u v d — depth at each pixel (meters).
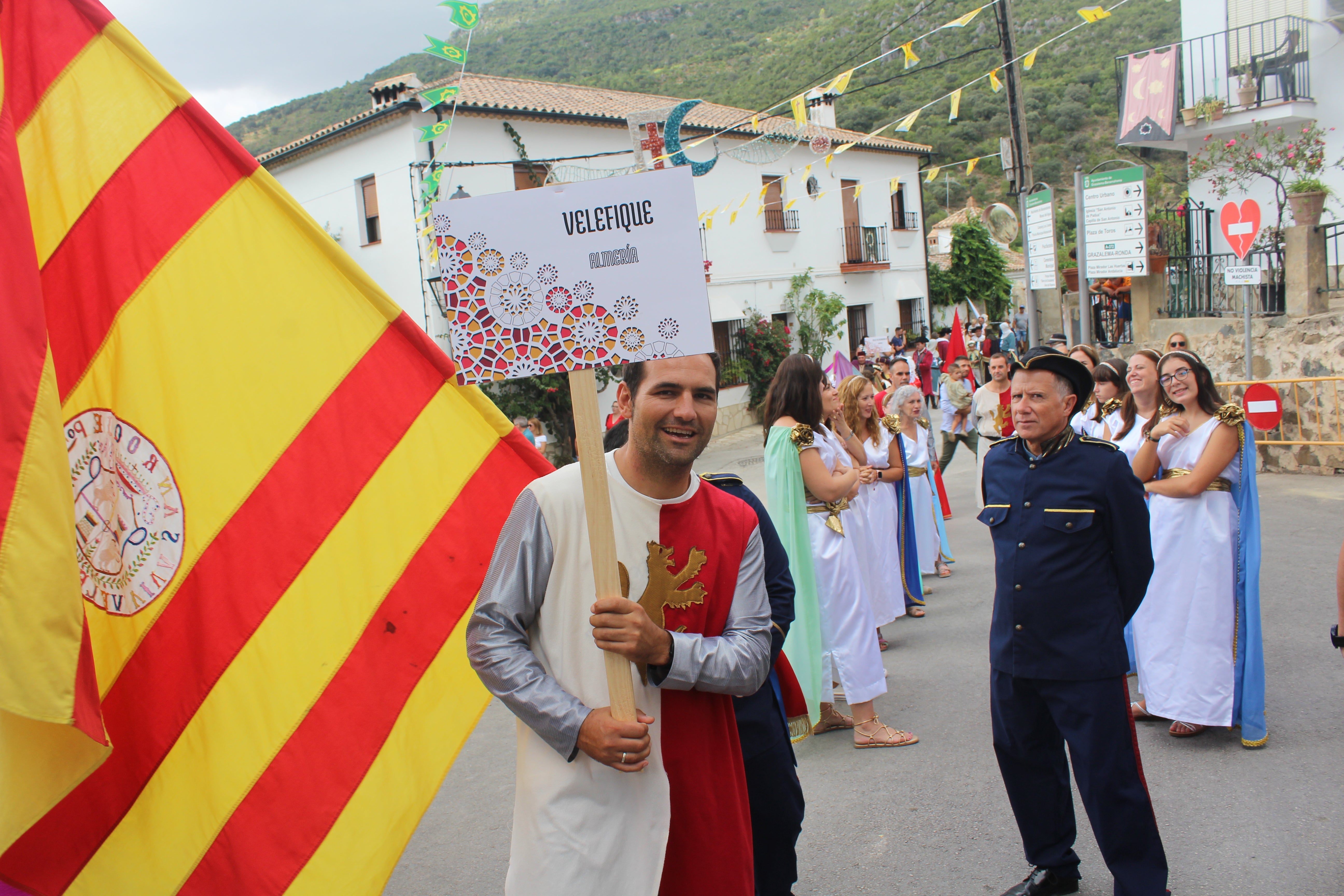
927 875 3.44
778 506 4.55
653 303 1.89
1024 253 12.98
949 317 36.38
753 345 22.97
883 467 6.23
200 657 2.37
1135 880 2.94
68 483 1.93
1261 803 3.69
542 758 1.92
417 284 17.52
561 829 1.86
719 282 22.64
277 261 2.49
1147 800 2.97
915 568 6.68
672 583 2.00
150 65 2.38
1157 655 4.41
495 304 1.89
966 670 5.53
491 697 2.63
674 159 8.53
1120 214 11.15
